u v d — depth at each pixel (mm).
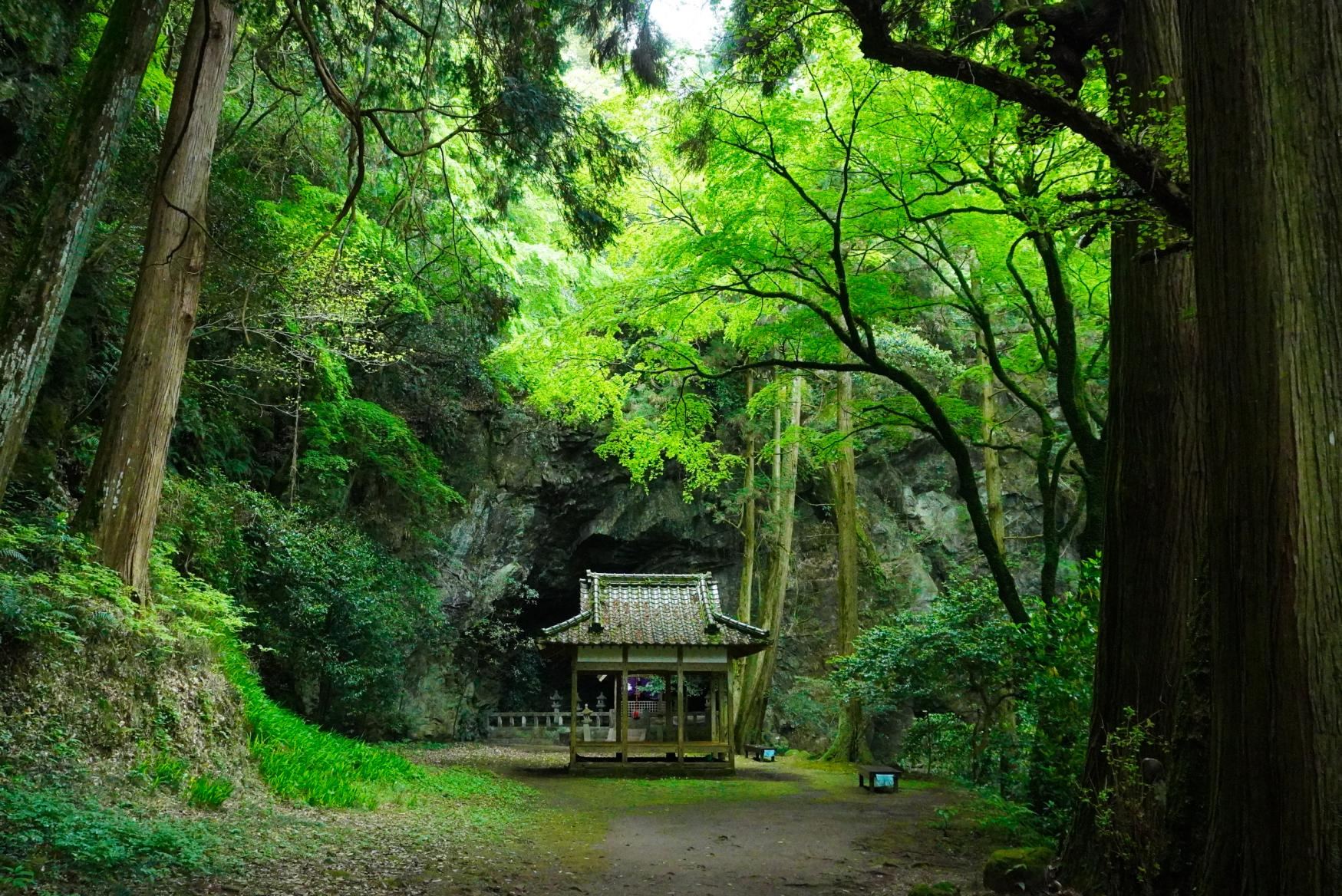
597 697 28062
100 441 8664
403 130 12828
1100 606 6109
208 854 5711
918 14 6676
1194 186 3547
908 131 9422
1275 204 3193
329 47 10719
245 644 10703
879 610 25391
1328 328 3088
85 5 10242
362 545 15820
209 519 12070
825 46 8242
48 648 6949
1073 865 5789
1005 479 26453
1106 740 5801
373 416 16906
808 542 26906
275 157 13016
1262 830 3137
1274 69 3250
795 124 9547
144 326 8766
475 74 9914
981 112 8312
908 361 19844
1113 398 6262
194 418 13016
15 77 9305
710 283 11367
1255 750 3172
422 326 17891
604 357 13414
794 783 14320
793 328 12125
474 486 21719
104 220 10680
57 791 5855
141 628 7891
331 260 11383
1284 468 3096
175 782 6941
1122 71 6148
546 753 19844
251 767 8305
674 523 25328
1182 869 4887
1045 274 11367
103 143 6766
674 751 16188
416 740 20047
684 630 16156
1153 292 5918
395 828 7742
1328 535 3037
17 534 7559
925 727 14258
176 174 8969
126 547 8445
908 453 27047
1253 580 3186
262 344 14109
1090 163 8016
